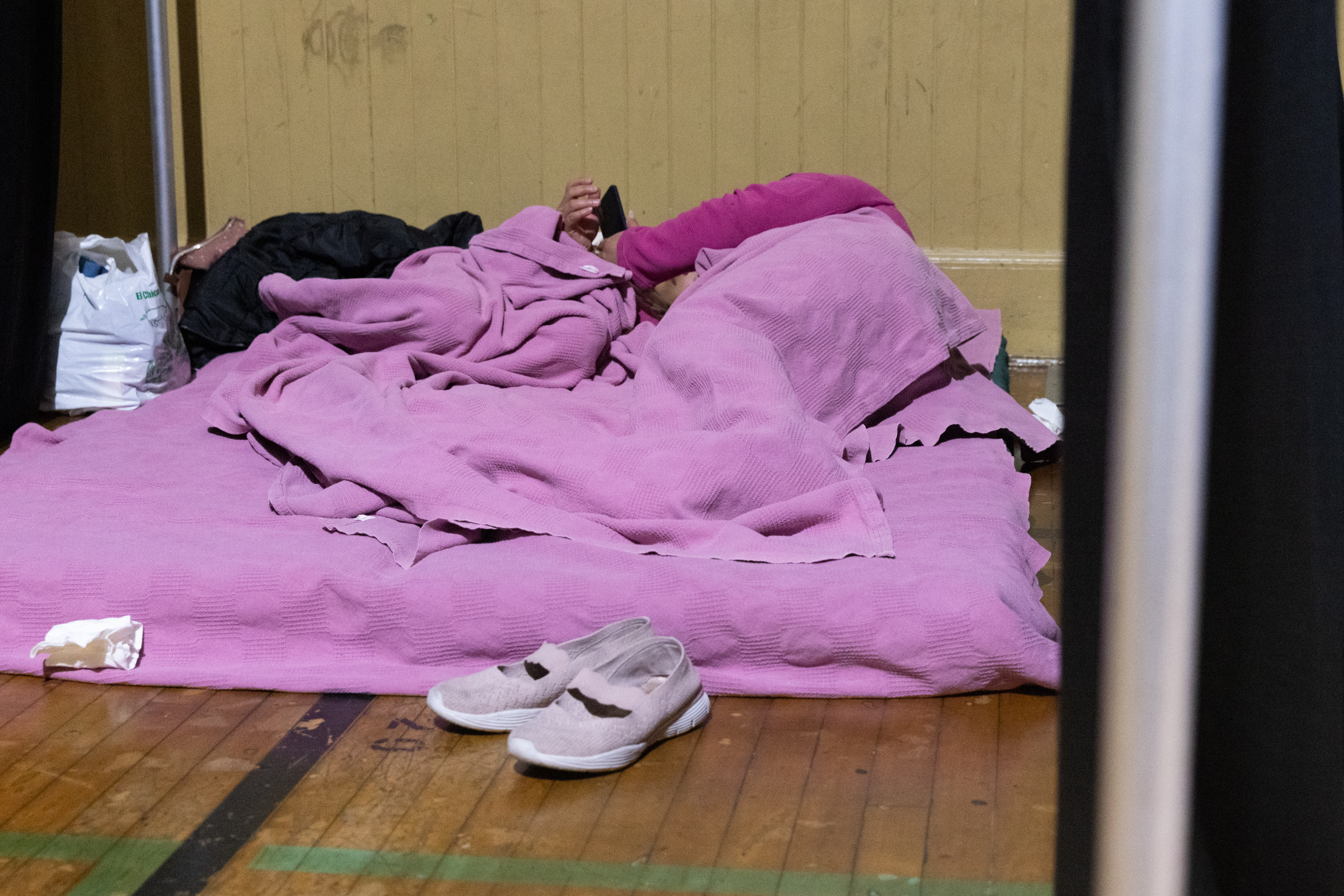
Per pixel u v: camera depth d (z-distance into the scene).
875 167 4.07
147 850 1.47
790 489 2.13
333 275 3.71
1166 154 0.59
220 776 1.65
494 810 1.55
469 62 4.15
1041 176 4.01
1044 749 1.68
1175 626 0.62
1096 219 0.73
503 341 2.96
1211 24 0.58
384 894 1.38
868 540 1.99
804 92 4.04
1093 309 0.73
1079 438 0.74
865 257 2.75
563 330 2.98
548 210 3.28
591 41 4.09
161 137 3.93
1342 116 1.00
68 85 4.28
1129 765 0.64
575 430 2.51
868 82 4.01
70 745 1.74
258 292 3.66
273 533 2.16
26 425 2.83
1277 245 0.93
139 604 1.96
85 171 4.33
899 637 1.81
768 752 1.70
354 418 2.54
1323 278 0.93
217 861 1.45
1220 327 0.97
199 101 4.27
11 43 3.06
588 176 4.19
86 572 1.97
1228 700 1.06
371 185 4.28
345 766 1.67
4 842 1.49
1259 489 0.98
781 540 2.03
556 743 1.61
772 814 1.54
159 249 4.32
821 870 1.42
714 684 1.86
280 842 1.49
